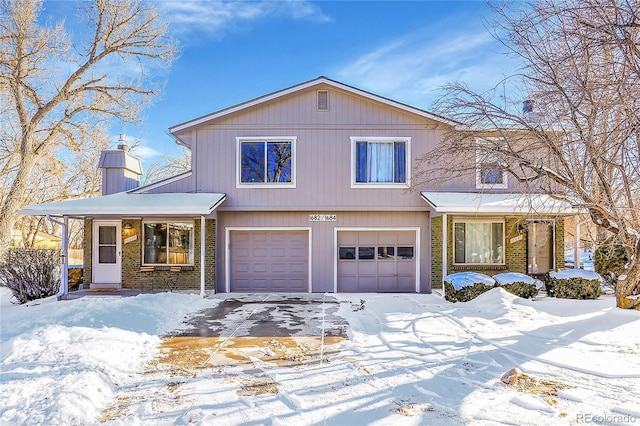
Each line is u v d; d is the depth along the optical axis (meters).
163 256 13.84
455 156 10.21
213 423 4.07
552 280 11.80
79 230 33.41
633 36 6.54
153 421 4.13
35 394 4.54
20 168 19.28
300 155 13.64
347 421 4.11
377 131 13.63
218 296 12.55
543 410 4.34
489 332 7.61
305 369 5.73
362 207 13.59
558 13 7.02
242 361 6.11
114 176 15.09
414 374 5.50
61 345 6.38
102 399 4.67
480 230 13.70
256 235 14.01
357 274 13.92
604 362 5.88
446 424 4.04
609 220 9.01
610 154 7.70
